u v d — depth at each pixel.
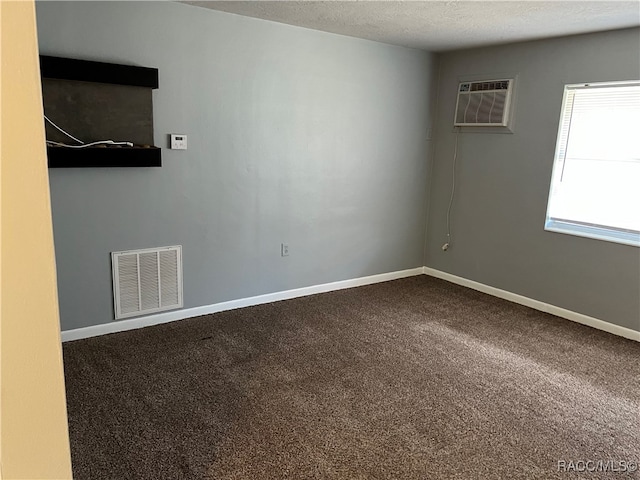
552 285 4.11
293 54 3.82
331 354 3.19
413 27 3.65
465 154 4.68
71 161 2.95
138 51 3.14
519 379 2.94
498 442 2.32
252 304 4.07
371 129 4.45
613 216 3.75
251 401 2.59
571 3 2.87
